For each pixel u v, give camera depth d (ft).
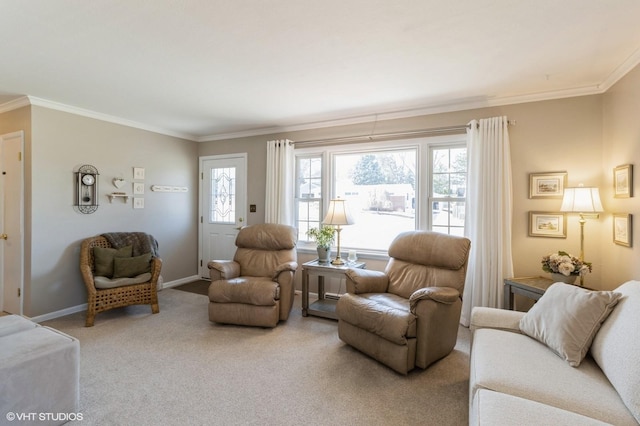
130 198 14.03
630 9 5.94
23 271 11.16
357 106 11.88
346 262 12.35
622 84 8.46
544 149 10.23
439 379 7.50
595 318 5.30
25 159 11.09
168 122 14.25
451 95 10.63
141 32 6.75
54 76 9.09
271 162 14.71
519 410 3.94
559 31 6.72
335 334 10.11
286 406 6.47
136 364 8.13
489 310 7.10
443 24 6.46
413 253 9.90
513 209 10.59
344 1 5.72
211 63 8.25
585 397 4.35
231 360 8.37
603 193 9.49
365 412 6.31
